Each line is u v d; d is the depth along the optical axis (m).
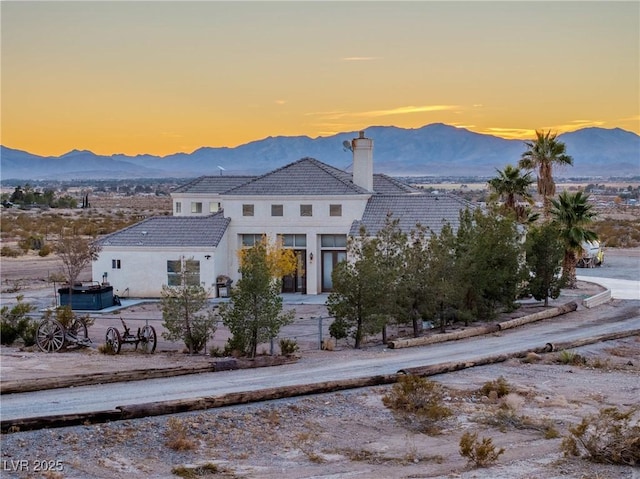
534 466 19.05
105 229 98.50
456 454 20.09
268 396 23.81
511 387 26.22
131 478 17.94
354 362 29.36
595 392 26.36
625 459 19.36
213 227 49.53
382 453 20.14
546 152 54.31
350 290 32.91
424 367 27.59
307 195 49.47
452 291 34.94
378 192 55.22
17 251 75.56
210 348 32.69
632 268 63.56
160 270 48.47
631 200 187.88
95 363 29.22
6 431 20.12
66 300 44.47
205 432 21.11
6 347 33.81
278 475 18.44
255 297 30.69
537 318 39.94
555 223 47.56
